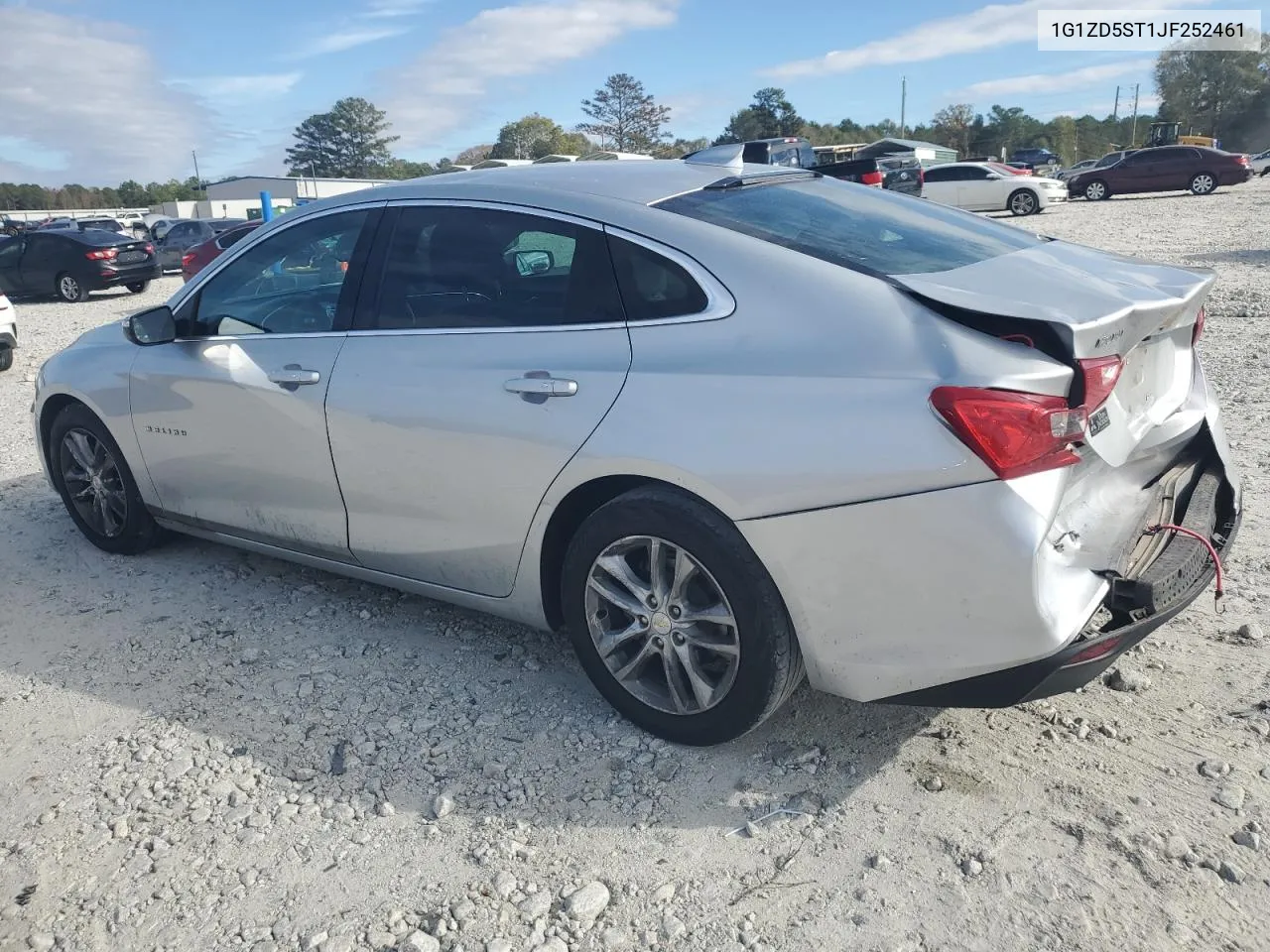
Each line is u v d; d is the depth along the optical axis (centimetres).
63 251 1820
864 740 294
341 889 248
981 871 239
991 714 302
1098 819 254
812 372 252
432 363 319
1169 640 338
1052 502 234
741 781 279
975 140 9862
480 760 296
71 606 414
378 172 11831
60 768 303
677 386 269
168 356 399
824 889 238
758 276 271
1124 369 267
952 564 236
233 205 6319
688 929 229
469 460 308
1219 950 213
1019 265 287
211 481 398
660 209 298
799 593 256
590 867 251
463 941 229
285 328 369
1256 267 1245
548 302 303
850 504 244
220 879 254
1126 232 1834
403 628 382
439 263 329
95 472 453
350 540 357
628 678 299
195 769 298
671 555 281
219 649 371
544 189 318
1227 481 319
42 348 1192
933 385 235
